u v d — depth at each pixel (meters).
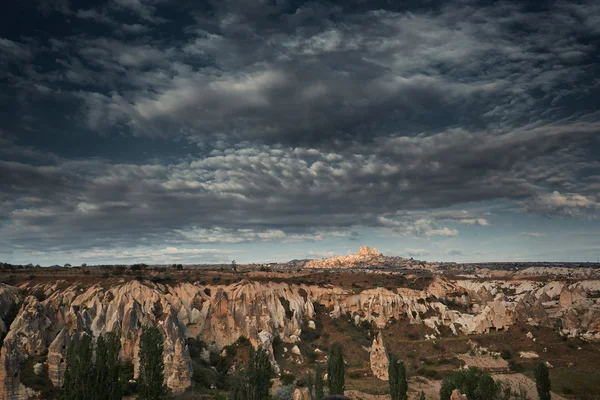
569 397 116.69
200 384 116.81
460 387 106.94
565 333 154.62
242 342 145.75
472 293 199.12
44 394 94.44
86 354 80.88
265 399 90.69
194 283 168.62
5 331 127.06
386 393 116.31
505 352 145.88
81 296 149.38
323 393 103.19
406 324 169.50
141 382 89.62
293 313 164.62
